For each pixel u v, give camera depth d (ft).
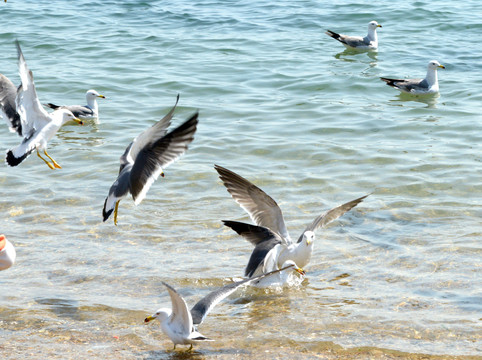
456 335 28.71
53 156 50.85
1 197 43.29
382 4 102.63
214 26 92.07
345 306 31.48
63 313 30.60
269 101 64.28
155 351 27.68
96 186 45.39
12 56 76.79
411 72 73.72
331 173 47.85
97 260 35.78
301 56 79.41
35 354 27.12
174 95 65.62
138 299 32.12
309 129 56.80
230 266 35.35
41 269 34.76
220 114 60.49
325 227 40.01
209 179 46.75
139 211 41.81
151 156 24.93
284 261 34.01
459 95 66.44
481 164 48.75
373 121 58.85
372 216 41.24
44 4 103.60
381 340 28.40
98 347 27.89
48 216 40.83
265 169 48.52
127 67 73.87
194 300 31.78
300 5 103.50
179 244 37.81
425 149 52.11
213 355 27.37
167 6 103.19
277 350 27.71
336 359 26.96
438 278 33.83
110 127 57.47
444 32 88.69
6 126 56.85
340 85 69.36
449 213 41.37
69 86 67.41
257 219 34.65
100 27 90.79
